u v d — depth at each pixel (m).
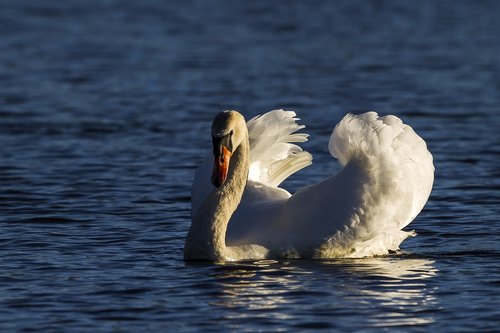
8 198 17.92
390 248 14.68
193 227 14.04
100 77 33.50
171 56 38.47
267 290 12.45
